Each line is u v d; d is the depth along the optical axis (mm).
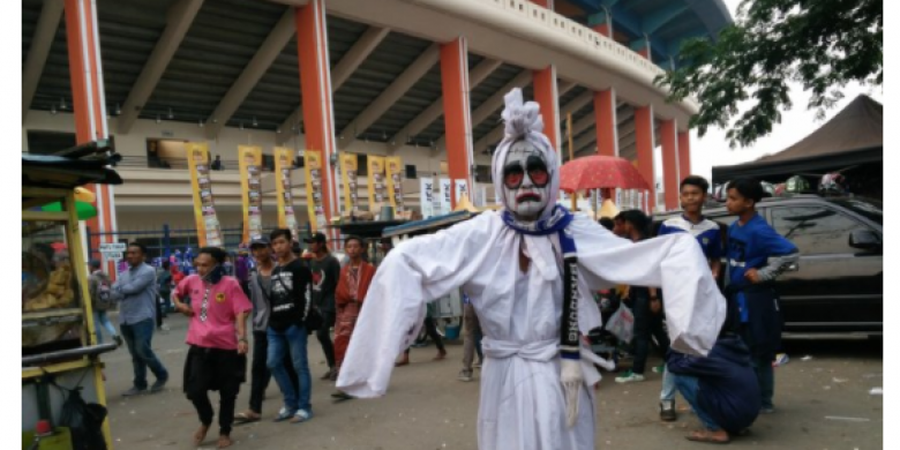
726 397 4492
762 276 4828
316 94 21656
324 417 6086
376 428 5598
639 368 6711
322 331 7836
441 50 27219
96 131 16516
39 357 4051
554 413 2602
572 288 2662
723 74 12336
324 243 7973
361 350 2436
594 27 40031
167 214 23406
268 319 6078
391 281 2443
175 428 6066
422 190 18984
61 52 20797
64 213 4582
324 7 22062
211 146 27234
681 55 13250
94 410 4383
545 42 29500
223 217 25156
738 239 5008
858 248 6648
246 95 25828
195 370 5348
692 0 40812
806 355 7406
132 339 7664
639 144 42594
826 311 6957
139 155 25062
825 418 4949
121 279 7676
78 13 16422
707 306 2570
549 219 2719
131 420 6449
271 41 23500
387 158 22500
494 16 26406
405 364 8570
